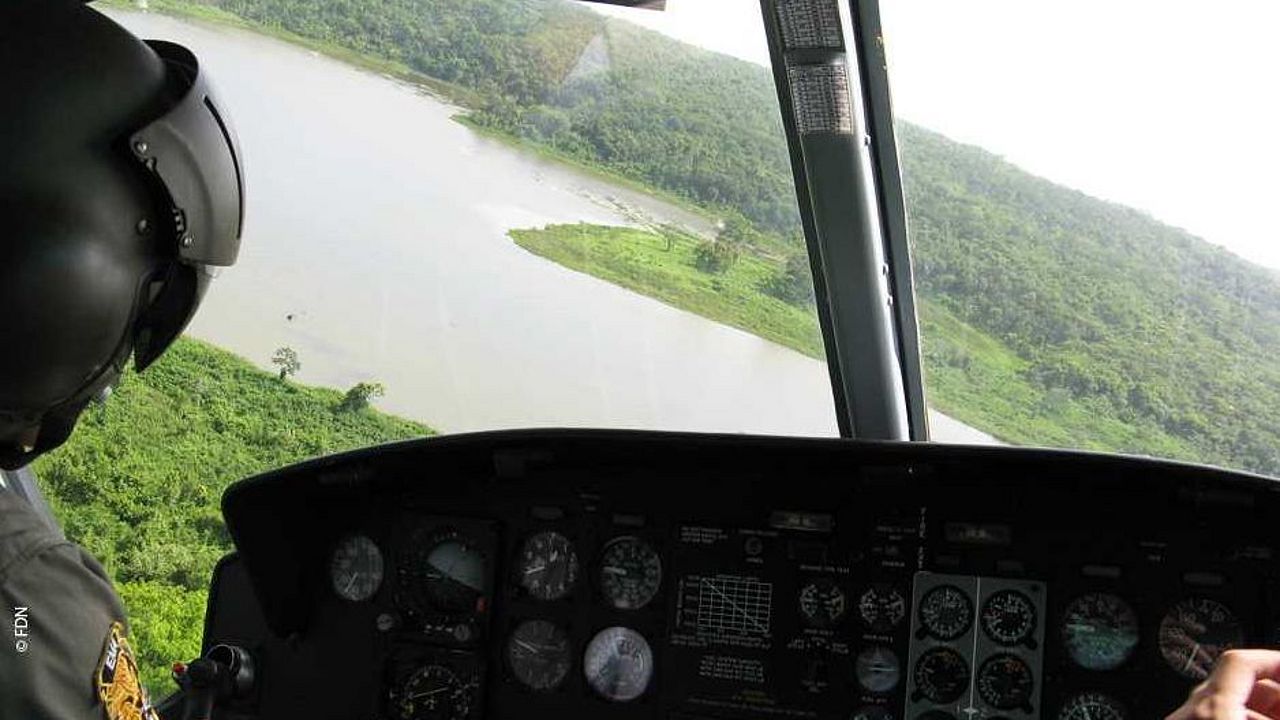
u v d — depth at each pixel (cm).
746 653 312
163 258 153
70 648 140
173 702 317
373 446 319
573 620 324
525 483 328
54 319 143
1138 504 294
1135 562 293
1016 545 299
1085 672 294
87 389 153
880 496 307
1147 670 291
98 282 145
